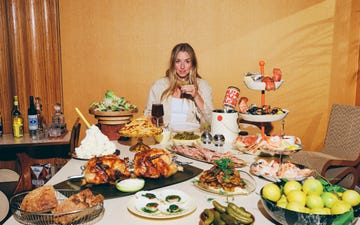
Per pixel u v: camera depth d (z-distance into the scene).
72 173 1.84
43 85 3.84
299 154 3.26
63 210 1.26
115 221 1.31
